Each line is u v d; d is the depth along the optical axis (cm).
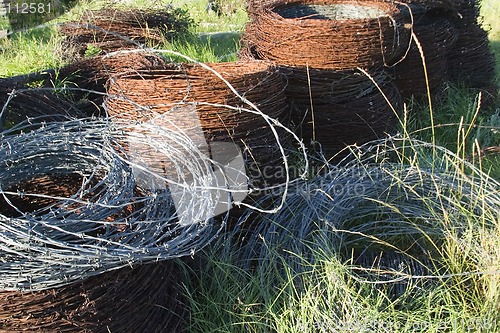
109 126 262
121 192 218
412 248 298
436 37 453
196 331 245
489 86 536
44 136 251
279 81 301
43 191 274
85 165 258
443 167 342
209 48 555
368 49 350
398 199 314
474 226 285
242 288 253
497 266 252
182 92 274
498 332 240
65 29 573
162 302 236
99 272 192
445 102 483
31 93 364
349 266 255
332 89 357
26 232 187
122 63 414
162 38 552
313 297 241
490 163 384
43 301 192
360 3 415
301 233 281
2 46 657
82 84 428
